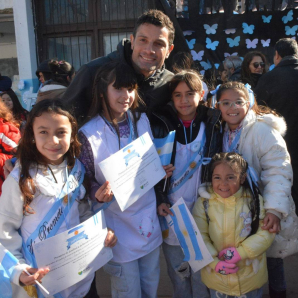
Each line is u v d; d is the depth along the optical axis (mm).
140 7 5301
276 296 2707
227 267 2180
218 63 4695
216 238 2271
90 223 1936
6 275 1822
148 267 2365
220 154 2277
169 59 3934
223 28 4652
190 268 2549
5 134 2725
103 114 2227
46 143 1877
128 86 2109
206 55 4703
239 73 4137
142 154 2162
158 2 4316
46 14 5426
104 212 2234
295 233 2443
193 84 2377
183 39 4301
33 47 5422
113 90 2111
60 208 1943
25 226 1936
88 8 5383
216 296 2346
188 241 2279
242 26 4617
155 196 2379
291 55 3262
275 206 2207
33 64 5430
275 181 2287
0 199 1906
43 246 1804
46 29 5438
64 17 5426
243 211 2242
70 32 5430
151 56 2307
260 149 2361
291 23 4547
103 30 5398
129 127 2266
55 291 1889
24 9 5289
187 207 2314
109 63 2191
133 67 2426
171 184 2455
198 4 4641
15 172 1904
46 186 1912
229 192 2238
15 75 6793
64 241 1854
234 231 2229
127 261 2221
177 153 2451
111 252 2094
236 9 4633
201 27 4676
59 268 1872
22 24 5324
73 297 2070
